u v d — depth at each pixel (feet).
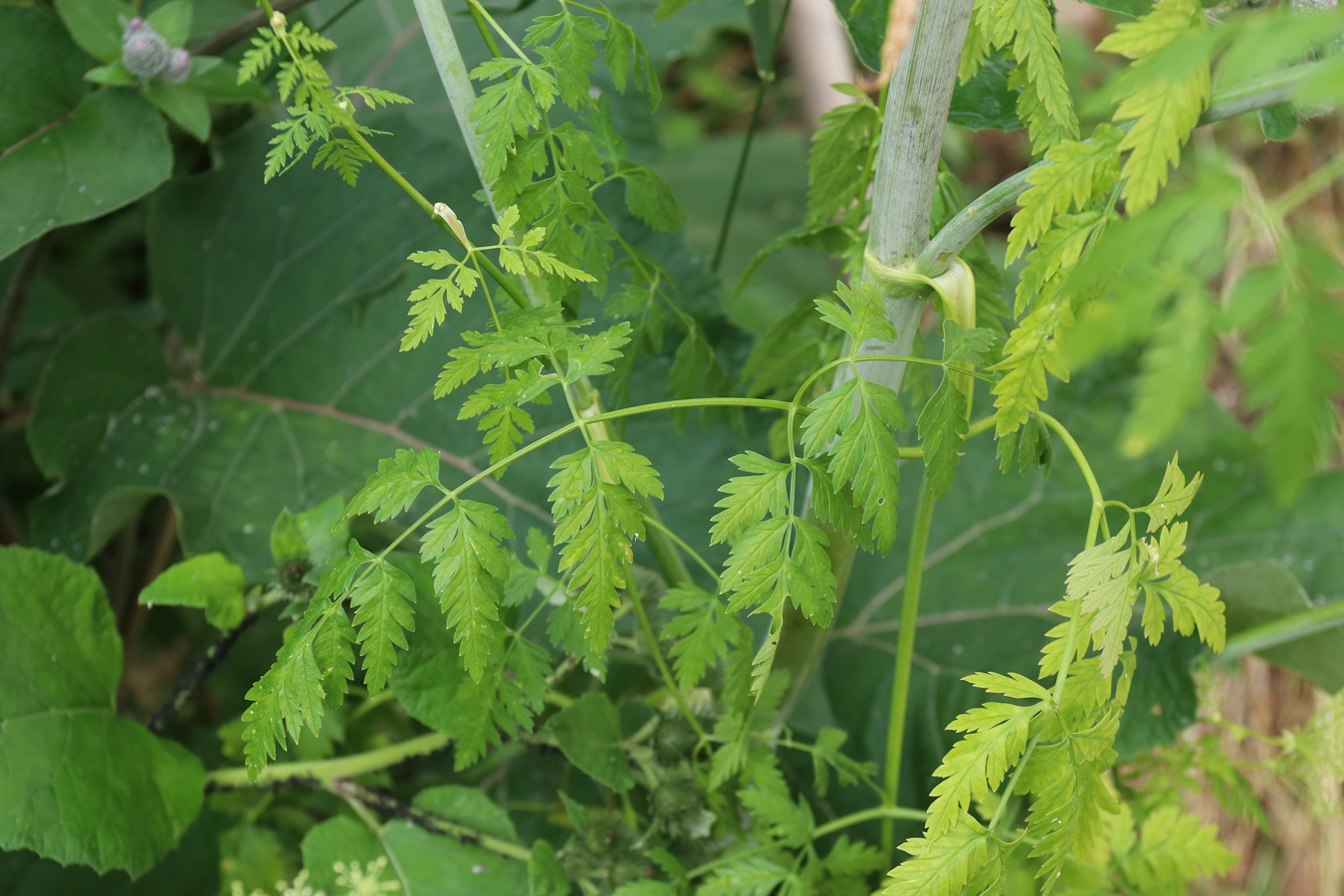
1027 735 2.81
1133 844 3.52
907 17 3.45
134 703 5.23
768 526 2.82
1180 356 2.33
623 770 3.34
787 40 5.72
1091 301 2.67
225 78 3.85
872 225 3.01
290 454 4.28
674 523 3.94
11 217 3.70
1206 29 2.58
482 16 3.04
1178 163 2.54
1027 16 2.89
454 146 4.53
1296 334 2.31
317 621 2.83
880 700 4.21
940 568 4.45
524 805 4.07
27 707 3.36
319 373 4.43
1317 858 6.40
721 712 3.43
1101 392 4.59
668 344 4.14
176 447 4.34
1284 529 4.24
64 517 4.23
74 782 3.34
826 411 2.81
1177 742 3.75
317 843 3.41
